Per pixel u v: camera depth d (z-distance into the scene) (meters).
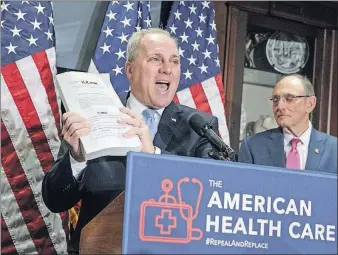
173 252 0.87
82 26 2.96
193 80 2.96
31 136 2.72
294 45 3.13
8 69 2.72
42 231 2.69
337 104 3.14
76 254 1.68
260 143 2.46
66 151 1.74
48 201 1.78
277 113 2.42
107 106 1.50
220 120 2.93
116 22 2.94
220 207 0.90
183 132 1.96
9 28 2.76
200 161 0.90
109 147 1.41
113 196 1.76
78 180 1.81
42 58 2.78
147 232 0.87
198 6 3.06
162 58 2.00
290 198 0.94
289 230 0.93
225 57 3.04
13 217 2.66
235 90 3.03
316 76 3.15
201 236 0.89
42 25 2.82
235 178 0.92
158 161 0.89
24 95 2.73
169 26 3.01
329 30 3.18
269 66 3.10
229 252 0.90
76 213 2.69
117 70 2.88
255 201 0.92
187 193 0.89
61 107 2.82
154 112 2.01
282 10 3.12
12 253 2.64
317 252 0.94
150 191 0.88
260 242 0.91
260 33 3.10
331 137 2.43
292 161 2.39
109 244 0.98
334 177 0.96
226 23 3.08
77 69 2.93
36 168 2.71
